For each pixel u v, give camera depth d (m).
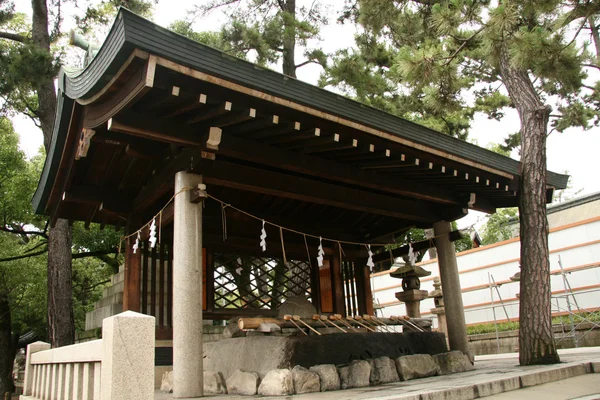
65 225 9.79
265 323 4.91
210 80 3.87
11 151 12.41
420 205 7.32
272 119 4.41
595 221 11.84
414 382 4.71
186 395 4.11
